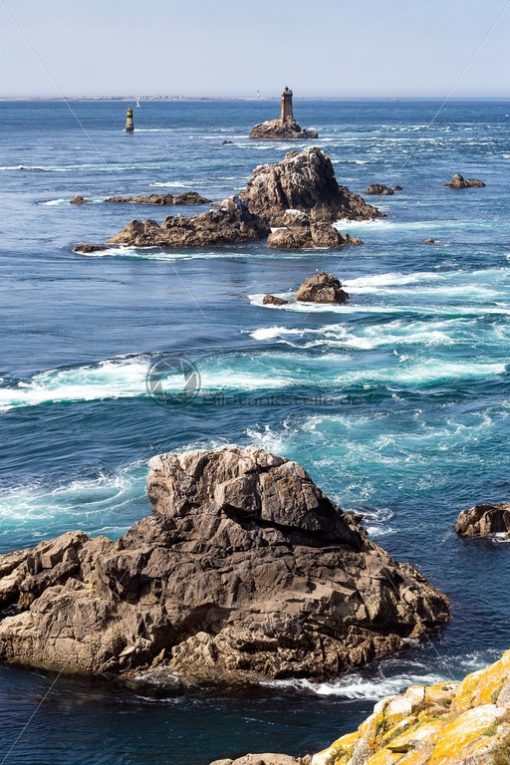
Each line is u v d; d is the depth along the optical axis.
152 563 37.38
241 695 34.81
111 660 35.91
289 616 36.41
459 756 21.69
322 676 35.72
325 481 50.38
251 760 29.08
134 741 32.47
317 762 25.27
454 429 56.94
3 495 49.03
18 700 34.66
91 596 37.31
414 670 36.00
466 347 72.69
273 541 38.66
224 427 57.28
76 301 87.50
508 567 42.81
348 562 39.03
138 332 77.06
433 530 45.88
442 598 39.91
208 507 39.38
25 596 38.84
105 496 48.84
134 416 59.00
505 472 51.59
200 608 36.75
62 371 67.00
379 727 24.89
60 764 31.41
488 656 36.72
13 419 58.81
